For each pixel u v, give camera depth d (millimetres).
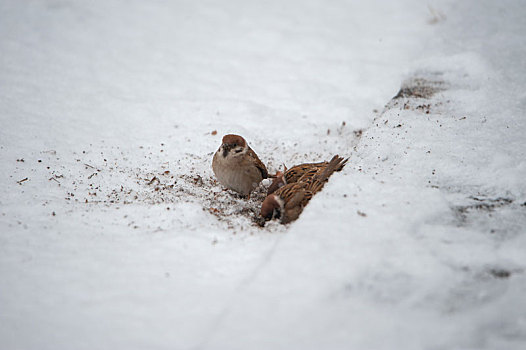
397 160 9867
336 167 10242
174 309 6562
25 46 16938
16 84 14672
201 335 6094
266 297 6414
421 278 6734
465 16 17234
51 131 12508
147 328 6238
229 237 8328
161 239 8203
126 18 19375
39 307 6617
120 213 9086
